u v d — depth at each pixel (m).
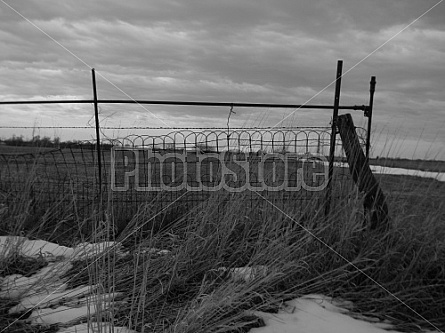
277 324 3.19
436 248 4.08
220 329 2.90
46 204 5.28
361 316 3.53
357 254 4.13
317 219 4.48
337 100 5.13
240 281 3.62
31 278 3.90
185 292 3.61
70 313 3.21
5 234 4.88
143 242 4.23
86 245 4.18
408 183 4.67
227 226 4.19
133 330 2.93
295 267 3.89
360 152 4.79
